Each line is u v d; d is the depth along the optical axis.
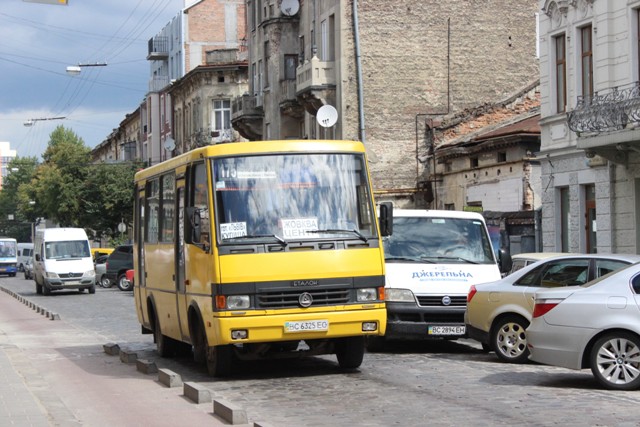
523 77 48.75
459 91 47.97
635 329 12.33
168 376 13.82
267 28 53.94
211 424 10.45
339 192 14.22
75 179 81.94
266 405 11.79
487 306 16.09
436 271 17.61
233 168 14.02
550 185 31.88
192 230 13.77
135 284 19.59
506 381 13.55
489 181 39.31
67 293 52.56
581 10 29.61
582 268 15.27
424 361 16.25
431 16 47.84
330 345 14.53
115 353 19.05
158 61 92.12
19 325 28.55
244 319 13.37
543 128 32.03
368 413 10.88
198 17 83.19
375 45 47.19
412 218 18.58
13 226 162.62
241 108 56.72
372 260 13.97
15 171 160.75
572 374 14.30
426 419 10.37
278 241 13.68
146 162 84.38
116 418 11.15
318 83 47.34
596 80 28.94
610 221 28.42
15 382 14.07
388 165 47.00
